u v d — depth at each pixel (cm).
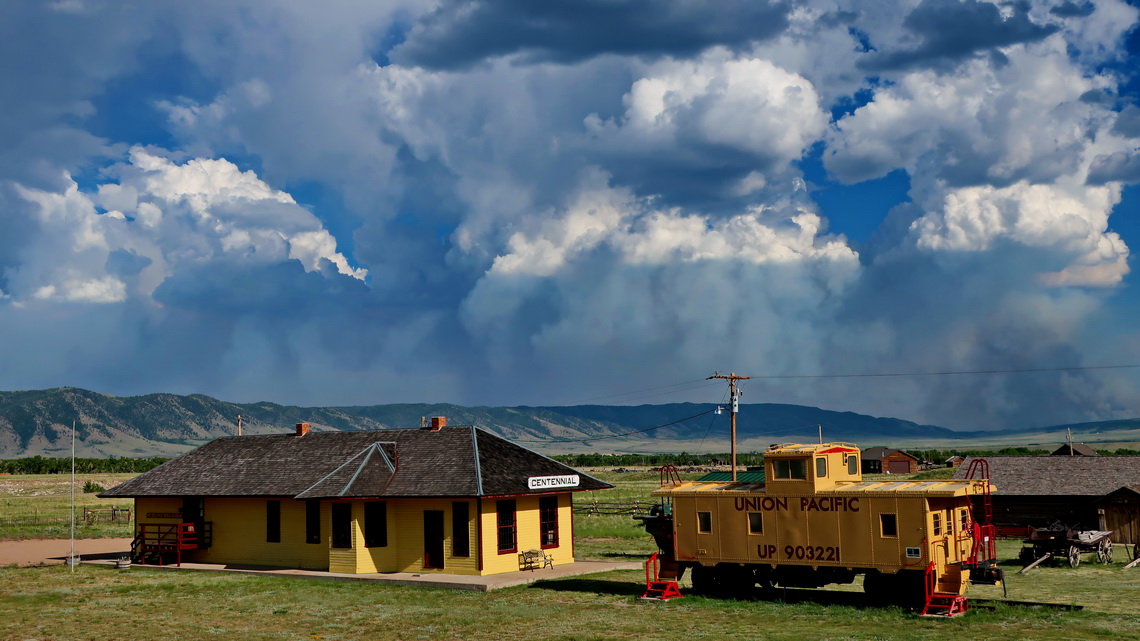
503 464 3791
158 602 3083
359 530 3666
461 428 4022
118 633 2555
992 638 2205
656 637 2336
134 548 4328
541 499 3878
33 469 14900
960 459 16162
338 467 3894
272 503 4025
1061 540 3869
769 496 2812
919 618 2498
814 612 2630
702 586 2995
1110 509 4859
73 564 4034
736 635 2334
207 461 4434
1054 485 5031
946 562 2662
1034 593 3000
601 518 6644
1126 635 2230
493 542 3600
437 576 3528
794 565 2786
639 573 3612
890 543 2616
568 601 2962
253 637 2464
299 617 2766
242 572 3828
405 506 3712
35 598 3188
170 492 4238
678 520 2966
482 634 2450
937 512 2652
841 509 2694
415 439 4047
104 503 8494
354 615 2780
